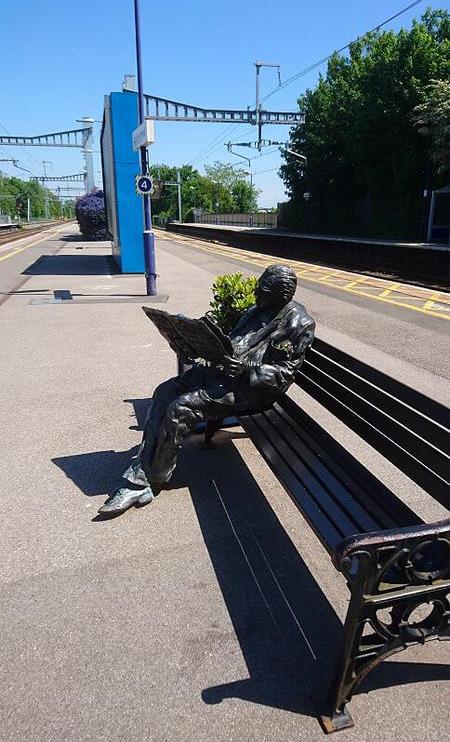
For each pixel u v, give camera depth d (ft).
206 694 7.06
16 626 8.18
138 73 36.22
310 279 49.16
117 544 10.14
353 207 131.75
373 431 9.32
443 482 7.24
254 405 11.12
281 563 9.61
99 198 116.88
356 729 6.61
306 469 9.76
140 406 17.19
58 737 6.48
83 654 7.68
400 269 56.59
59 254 81.05
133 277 51.37
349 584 6.67
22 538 10.34
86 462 13.44
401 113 102.22
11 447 14.29
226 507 11.38
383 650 6.48
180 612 8.46
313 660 7.58
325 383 11.51
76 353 23.44
